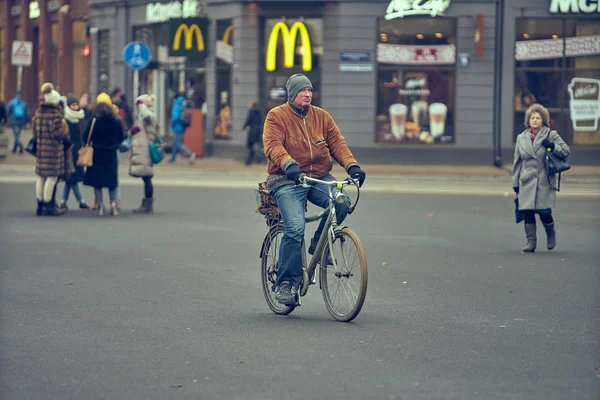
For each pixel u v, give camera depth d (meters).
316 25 57.03
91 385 11.98
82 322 15.94
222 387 11.87
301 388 11.82
